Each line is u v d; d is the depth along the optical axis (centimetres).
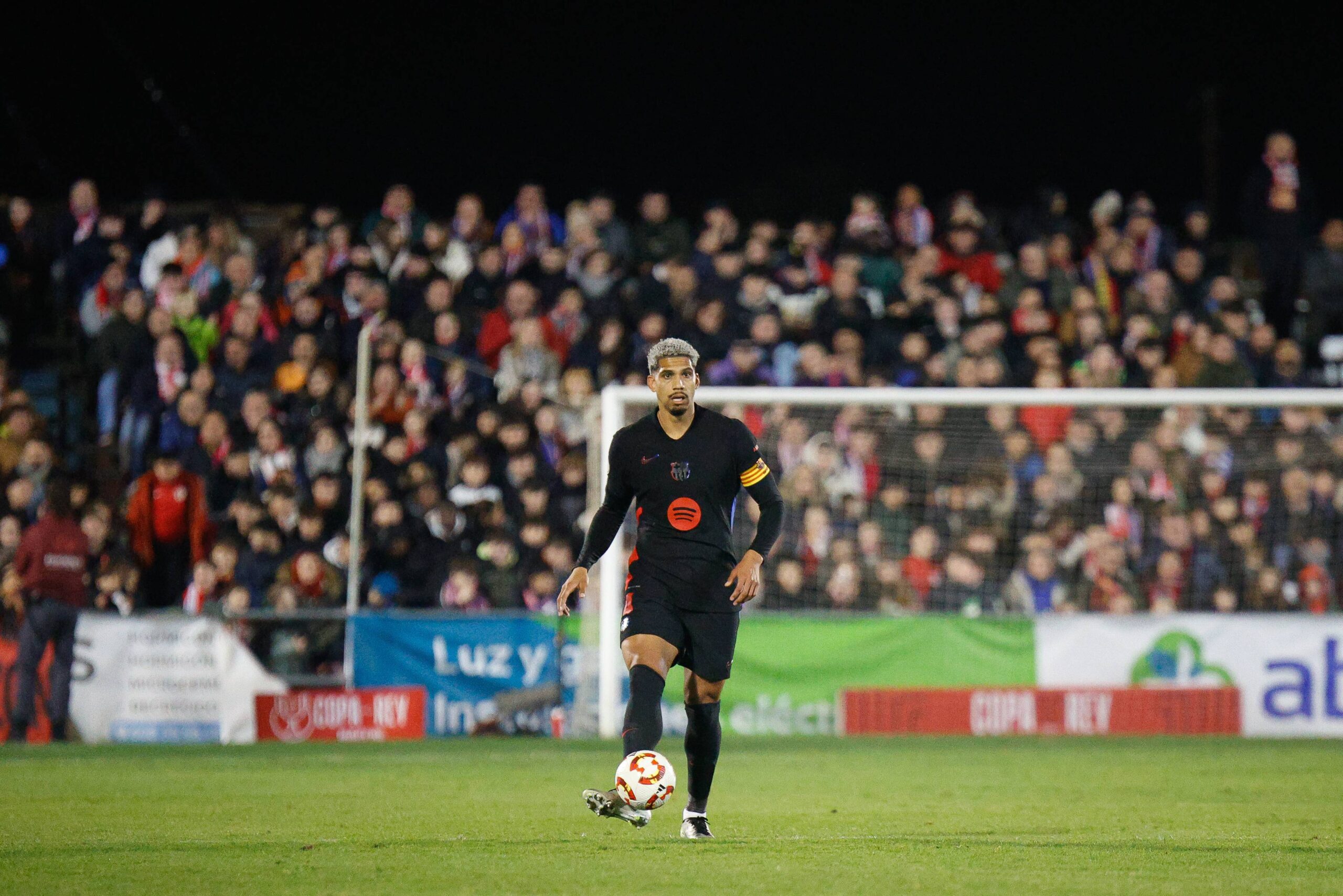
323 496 5241
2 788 3281
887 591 5450
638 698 2214
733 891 1831
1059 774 3697
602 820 2653
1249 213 7106
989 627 5106
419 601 5169
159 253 6506
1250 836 2442
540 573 5153
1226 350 6200
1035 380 6072
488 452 5441
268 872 1998
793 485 5497
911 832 2483
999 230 7306
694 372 2314
